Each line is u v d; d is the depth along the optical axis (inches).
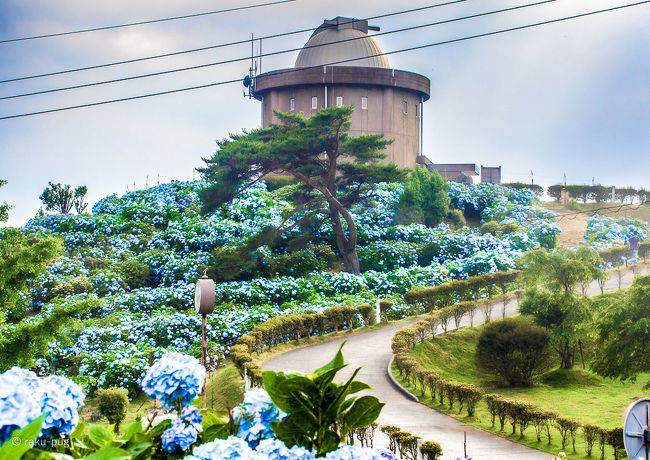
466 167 2797.7
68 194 2143.2
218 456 146.7
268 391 171.0
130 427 190.9
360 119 2379.4
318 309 1269.7
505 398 768.3
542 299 1005.8
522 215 1995.6
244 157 1423.5
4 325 883.4
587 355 1019.3
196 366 191.5
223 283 1406.3
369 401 177.2
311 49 2479.1
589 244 1814.7
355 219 1785.2
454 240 1681.8
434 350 1069.8
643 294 781.3
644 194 2723.9
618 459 645.9
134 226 1758.1
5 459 134.3
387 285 1465.3
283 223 1549.0
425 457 613.9
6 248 892.6
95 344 1116.5
